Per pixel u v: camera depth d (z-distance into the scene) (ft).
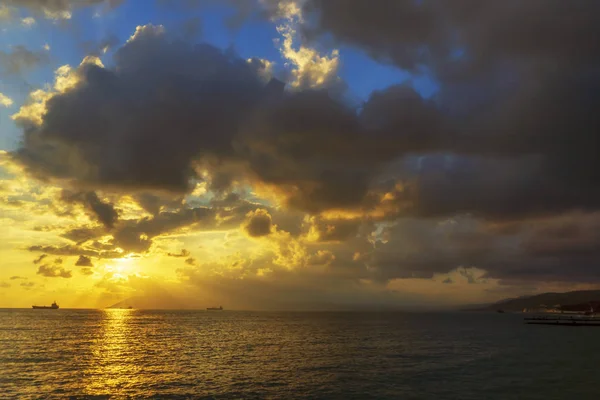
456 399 117.39
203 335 356.59
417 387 133.08
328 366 177.17
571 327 495.82
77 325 493.36
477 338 329.31
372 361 192.75
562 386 133.90
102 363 187.11
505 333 389.39
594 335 361.51
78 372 162.71
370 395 123.13
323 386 135.13
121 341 296.30
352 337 338.13
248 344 277.85
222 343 284.61
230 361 193.57
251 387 134.31
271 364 183.83
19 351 228.84
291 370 166.91
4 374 156.87
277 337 336.49
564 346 263.70
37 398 120.88
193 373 160.45
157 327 473.67
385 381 143.02
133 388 133.39
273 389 131.34
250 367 175.22
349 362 189.37
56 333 361.71
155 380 146.20
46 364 183.32
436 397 119.75
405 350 241.14
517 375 153.79
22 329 405.80
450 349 246.06
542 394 122.93
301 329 446.19
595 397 119.55
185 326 497.46
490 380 144.25
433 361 192.54
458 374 156.35
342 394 124.26
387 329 453.17
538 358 203.10
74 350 237.25
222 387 134.41
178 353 226.58
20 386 135.74
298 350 241.35
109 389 131.85
